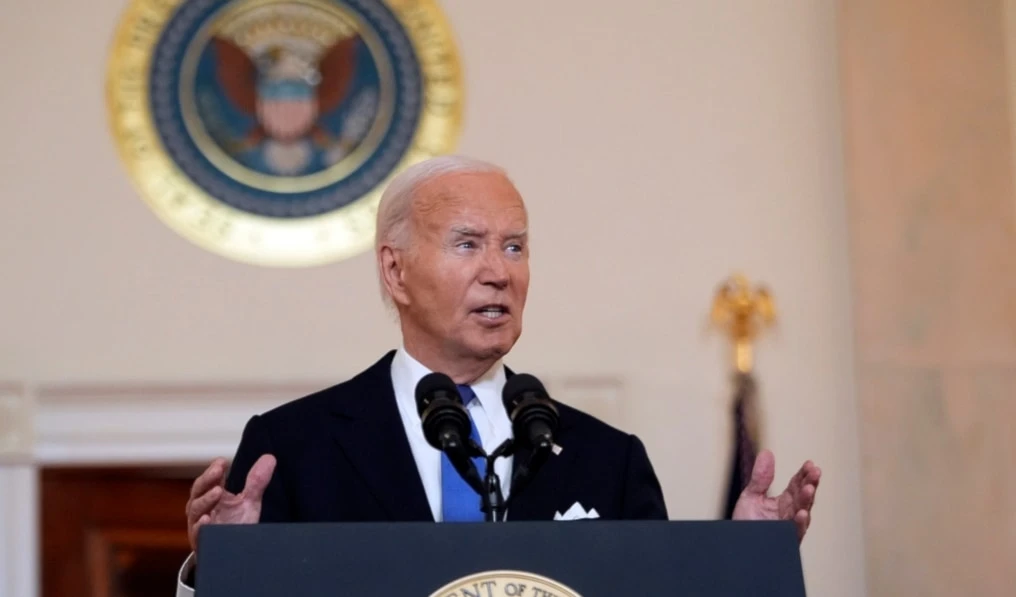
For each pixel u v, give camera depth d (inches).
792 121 862.5
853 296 811.4
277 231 859.4
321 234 860.0
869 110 794.8
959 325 722.2
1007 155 696.4
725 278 849.5
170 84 872.3
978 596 695.7
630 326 845.2
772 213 855.1
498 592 271.3
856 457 831.1
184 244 852.6
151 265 849.5
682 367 842.8
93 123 862.5
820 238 851.4
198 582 268.4
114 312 844.0
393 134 871.7
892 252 773.3
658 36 871.1
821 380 839.7
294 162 869.8
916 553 743.1
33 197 852.0
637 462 394.3
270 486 373.4
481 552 273.4
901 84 772.0
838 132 860.0
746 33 871.1
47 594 839.7
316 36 882.1
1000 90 703.1
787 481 830.5
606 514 381.4
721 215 855.1
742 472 807.1
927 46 753.0
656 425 837.2
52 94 862.5
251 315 847.1
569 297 847.1
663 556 276.5
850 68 808.3
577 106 866.1
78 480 851.4
